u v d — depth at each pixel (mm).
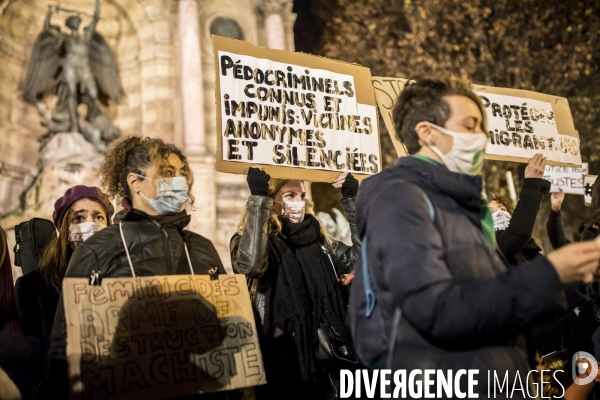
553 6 16516
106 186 3277
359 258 2373
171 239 2994
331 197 18953
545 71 16516
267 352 3545
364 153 4266
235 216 16250
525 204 3842
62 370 2654
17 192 14383
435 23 17141
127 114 16594
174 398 2809
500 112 4977
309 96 4145
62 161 14195
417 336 2051
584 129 16016
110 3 16656
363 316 2246
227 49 3916
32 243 4098
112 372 2568
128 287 2713
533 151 5000
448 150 2246
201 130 16297
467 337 1898
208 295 2875
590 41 16219
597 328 3932
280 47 17812
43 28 15555
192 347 2744
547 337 4008
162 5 16969
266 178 3529
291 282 3615
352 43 18438
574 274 1872
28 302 3521
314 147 4082
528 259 4359
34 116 15109
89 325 2594
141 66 16734
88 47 15547
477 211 2197
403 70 17500
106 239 2889
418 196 2080
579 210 15406
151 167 3051
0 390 2545
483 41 16766
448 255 2049
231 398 3426
